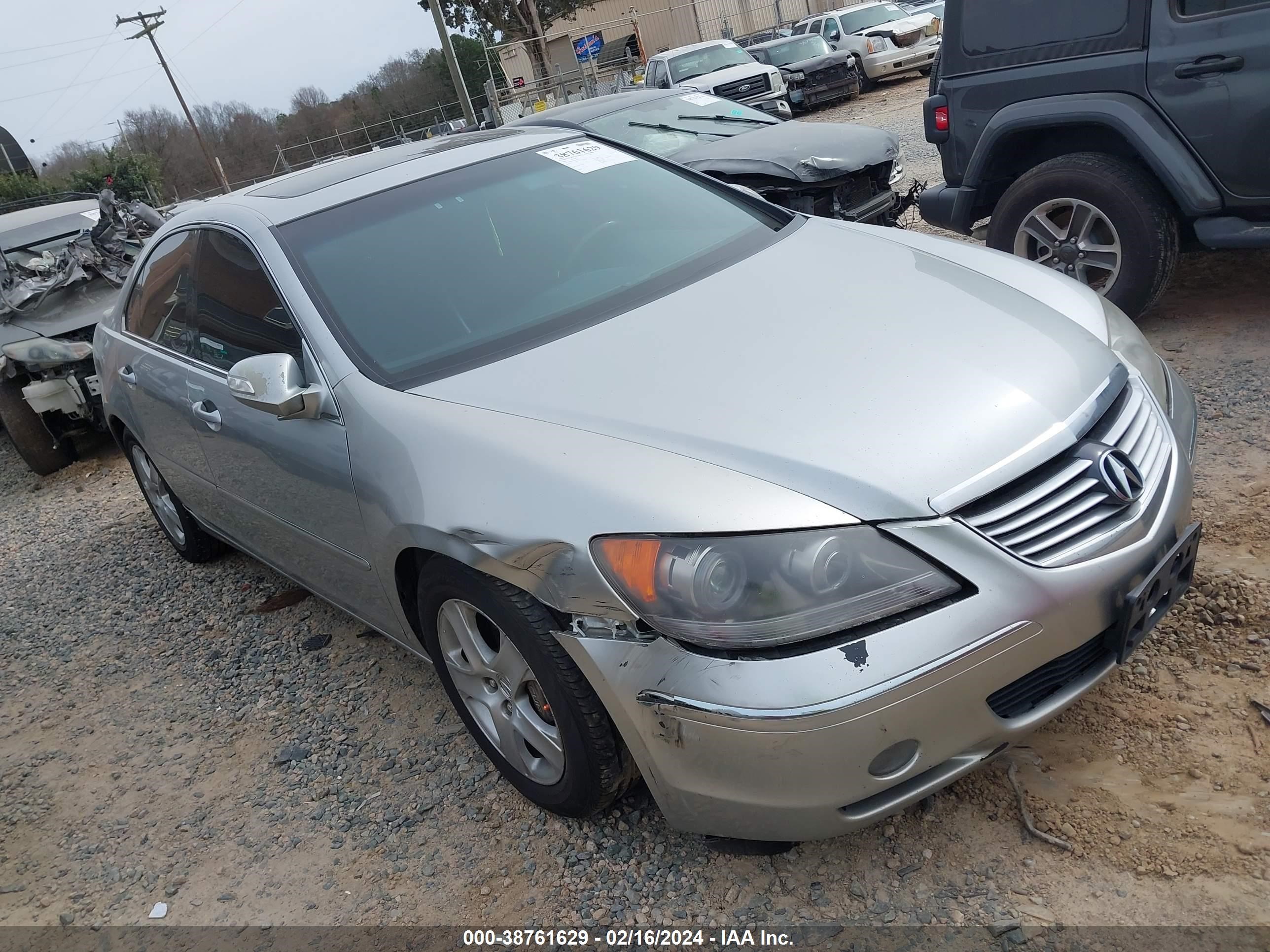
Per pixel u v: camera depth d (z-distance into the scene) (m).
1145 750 2.44
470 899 2.51
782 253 3.15
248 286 3.28
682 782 2.14
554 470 2.24
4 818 3.34
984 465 2.10
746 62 17.91
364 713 3.43
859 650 1.95
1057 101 4.69
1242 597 2.81
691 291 2.91
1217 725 2.46
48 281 7.44
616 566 2.10
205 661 4.08
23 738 3.83
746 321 2.66
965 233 5.51
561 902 2.43
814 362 2.40
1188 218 4.54
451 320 2.94
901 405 2.21
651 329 2.70
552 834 2.65
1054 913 2.10
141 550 5.55
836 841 2.40
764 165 6.38
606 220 3.37
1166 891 2.08
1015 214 4.97
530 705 2.57
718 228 3.39
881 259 3.05
